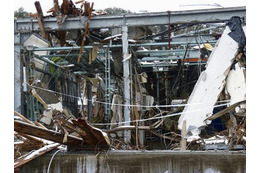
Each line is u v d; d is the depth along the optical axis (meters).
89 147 6.84
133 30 12.64
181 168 6.41
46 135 6.60
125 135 10.30
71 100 18.59
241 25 9.22
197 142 7.89
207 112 8.53
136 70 13.94
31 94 12.21
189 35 15.52
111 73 16.55
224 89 8.97
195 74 17.19
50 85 15.84
